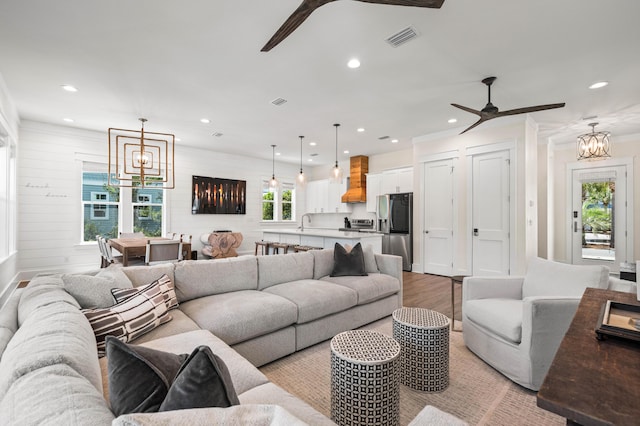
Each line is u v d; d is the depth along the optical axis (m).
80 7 2.25
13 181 4.58
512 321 2.12
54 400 0.71
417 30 2.52
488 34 2.57
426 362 2.01
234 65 3.12
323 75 3.34
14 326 1.49
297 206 9.20
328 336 2.78
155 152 6.49
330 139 6.20
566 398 0.69
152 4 2.22
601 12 2.28
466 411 1.82
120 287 2.10
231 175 7.72
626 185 5.70
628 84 3.53
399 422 1.68
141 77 3.40
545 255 5.91
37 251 5.11
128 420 0.56
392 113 4.57
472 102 4.12
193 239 7.02
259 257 3.08
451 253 5.50
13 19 2.38
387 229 6.61
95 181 5.79
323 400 1.93
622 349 0.95
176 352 1.57
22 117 4.82
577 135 5.75
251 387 1.33
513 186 4.70
